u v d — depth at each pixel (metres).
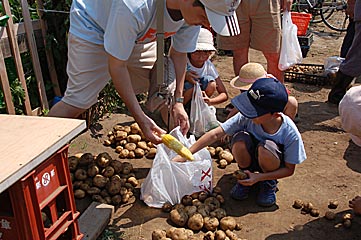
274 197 2.88
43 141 1.87
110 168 3.04
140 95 4.63
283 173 2.77
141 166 3.37
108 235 2.55
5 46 3.58
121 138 3.65
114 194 2.88
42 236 1.92
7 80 3.58
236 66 4.33
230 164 3.42
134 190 3.01
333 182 3.19
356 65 4.43
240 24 4.04
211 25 2.22
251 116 2.62
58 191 2.04
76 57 2.80
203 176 2.86
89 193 2.89
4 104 3.65
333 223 2.72
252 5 3.87
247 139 2.87
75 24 2.79
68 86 2.95
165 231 2.54
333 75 5.30
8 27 3.56
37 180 1.88
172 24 2.53
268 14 3.87
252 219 2.75
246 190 2.92
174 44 3.00
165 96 3.09
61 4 3.98
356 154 3.63
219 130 2.91
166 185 2.81
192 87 3.79
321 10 9.30
